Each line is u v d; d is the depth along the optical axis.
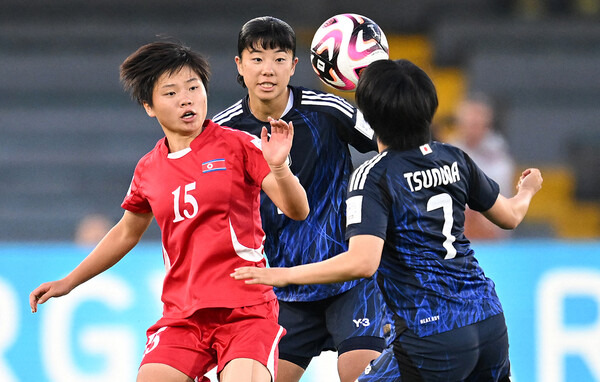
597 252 22.88
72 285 13.34
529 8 43.00
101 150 36.69
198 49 39.31
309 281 11.61
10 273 22.88
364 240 11.77
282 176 11.70
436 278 12.12
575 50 39.50
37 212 34.25
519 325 22.72
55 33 40.72
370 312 14.84
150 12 42.69
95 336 22.56
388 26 42.84
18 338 22.61
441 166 12.36
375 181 12.10
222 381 12.02
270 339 12.24
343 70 14.80
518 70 38.59
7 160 36.09
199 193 12.23
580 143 37.03
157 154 12.77
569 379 22.53
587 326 22.67
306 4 42.41
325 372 22.20
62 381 22.42
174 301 12.63
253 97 14.60
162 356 12.27
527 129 37.22
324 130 14.78
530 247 22.98
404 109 12.10
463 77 39.59
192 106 12.36
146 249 23.30
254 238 12.52
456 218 12.42
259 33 13.99
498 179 29.09
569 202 36.31
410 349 12.10
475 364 12.26
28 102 38.97
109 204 34.69
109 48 40.09
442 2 42.94
